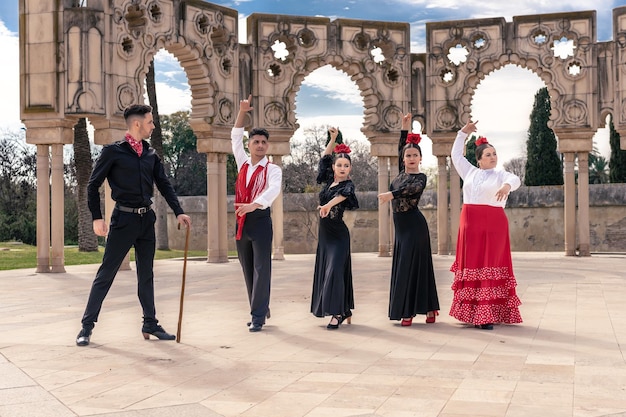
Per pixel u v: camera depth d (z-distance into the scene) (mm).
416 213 7277
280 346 6059
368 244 28562
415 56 20094
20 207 38094
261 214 7109
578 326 7004
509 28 19531
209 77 17438
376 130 19703
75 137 24156
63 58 14602
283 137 18844
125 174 6297
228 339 6434
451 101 19891
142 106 6383
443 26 19859
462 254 7184
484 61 19609
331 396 4336
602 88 18984
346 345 6094
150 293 6438
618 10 18766
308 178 43781
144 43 15633
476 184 7168
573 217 19609
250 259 7312
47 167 15273
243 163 7508
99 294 6266
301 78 18953
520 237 27453
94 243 24672
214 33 17844
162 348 5988
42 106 14695
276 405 4141
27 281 13266
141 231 6355
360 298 9750
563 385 4555
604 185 26656
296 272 14773
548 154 35562
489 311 6945
